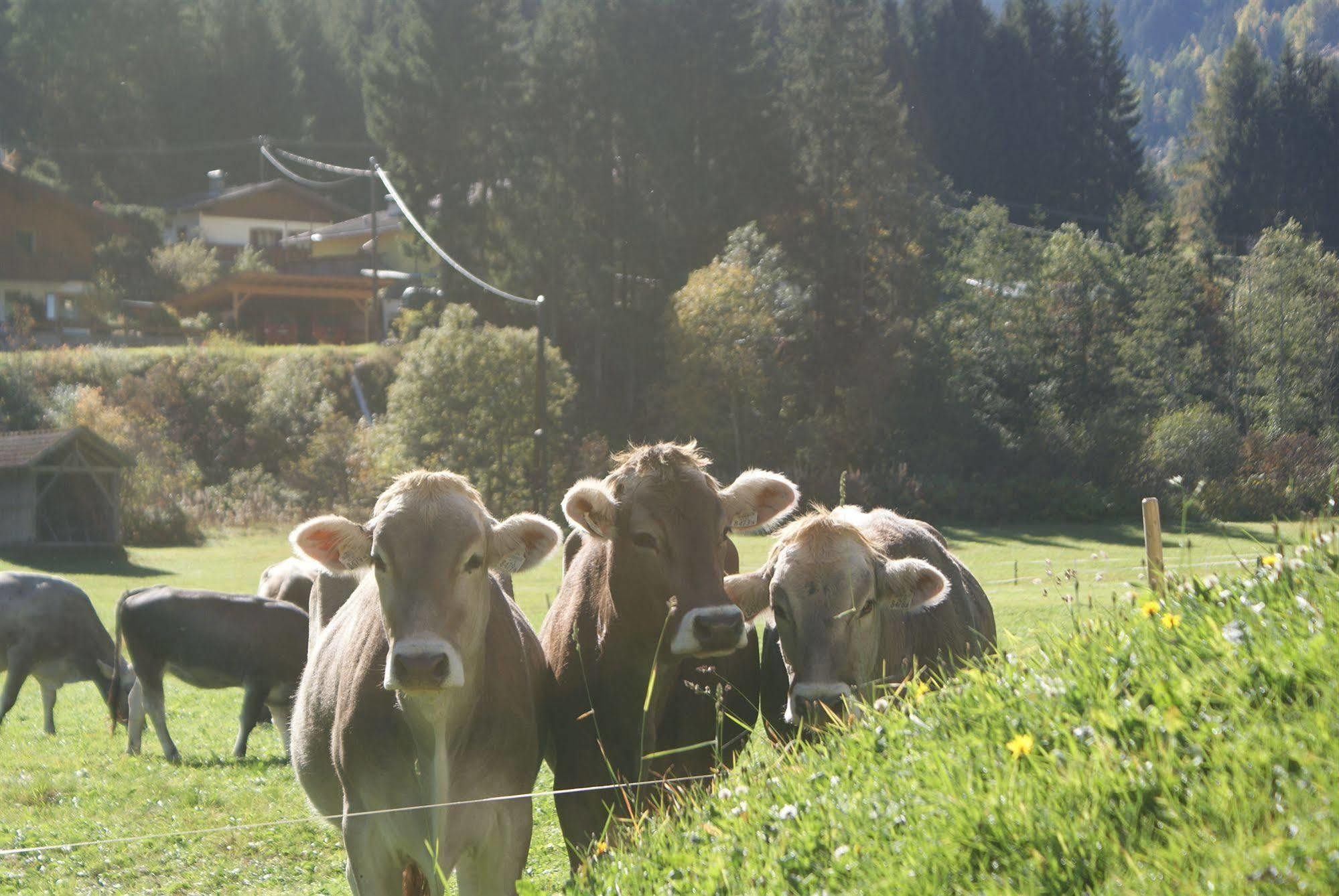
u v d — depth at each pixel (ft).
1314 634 11.85
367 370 204.13
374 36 337.72
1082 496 188.96
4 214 234.17
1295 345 219.41
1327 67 317.83
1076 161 319.88
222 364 194.70
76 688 65.87
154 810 34.35
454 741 17.13
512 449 158.81
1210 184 312.50
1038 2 333.21
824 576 19.58
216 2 311.27
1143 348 226.79
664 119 219.82
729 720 22.30
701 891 12.62
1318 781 9.81
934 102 317.63
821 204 223.92
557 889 21.45
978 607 26.68
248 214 281.95
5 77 281.13
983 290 237.45
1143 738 11.70
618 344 211.61
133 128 295.89
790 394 199.52
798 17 257.34
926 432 205.26
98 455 142.61
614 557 19.54
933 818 11.55
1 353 198.70
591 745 20.40
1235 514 159.53
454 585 16.51
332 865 28.63
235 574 118.21
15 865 29.25
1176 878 9.37
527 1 370.32
